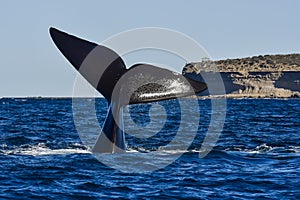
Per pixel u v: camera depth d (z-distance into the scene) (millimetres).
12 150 63750
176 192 45000
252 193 45219
